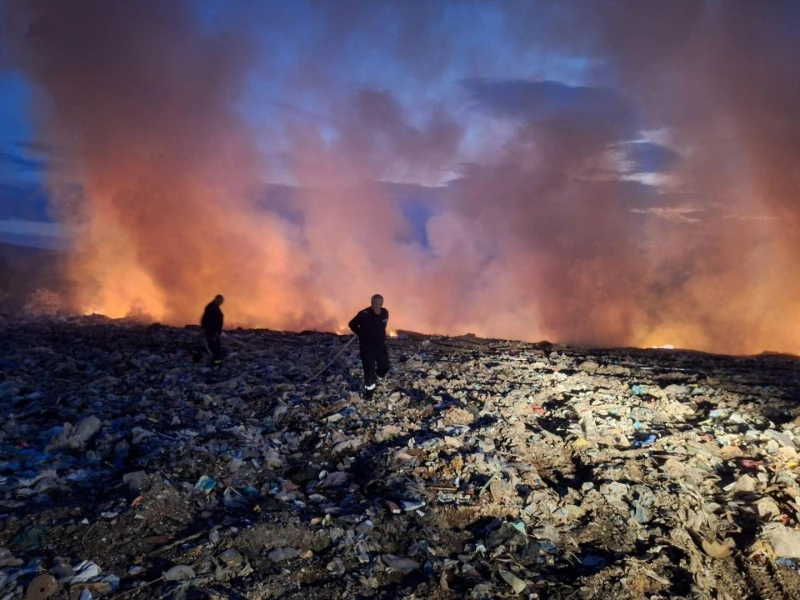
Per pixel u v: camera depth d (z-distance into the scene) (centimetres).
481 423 892
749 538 604
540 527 586
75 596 411
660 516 620
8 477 586
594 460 768
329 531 538
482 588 473
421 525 569
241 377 1137
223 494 600
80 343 1495
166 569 456
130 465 655
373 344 1002
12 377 1035
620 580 504
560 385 1171
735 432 919
